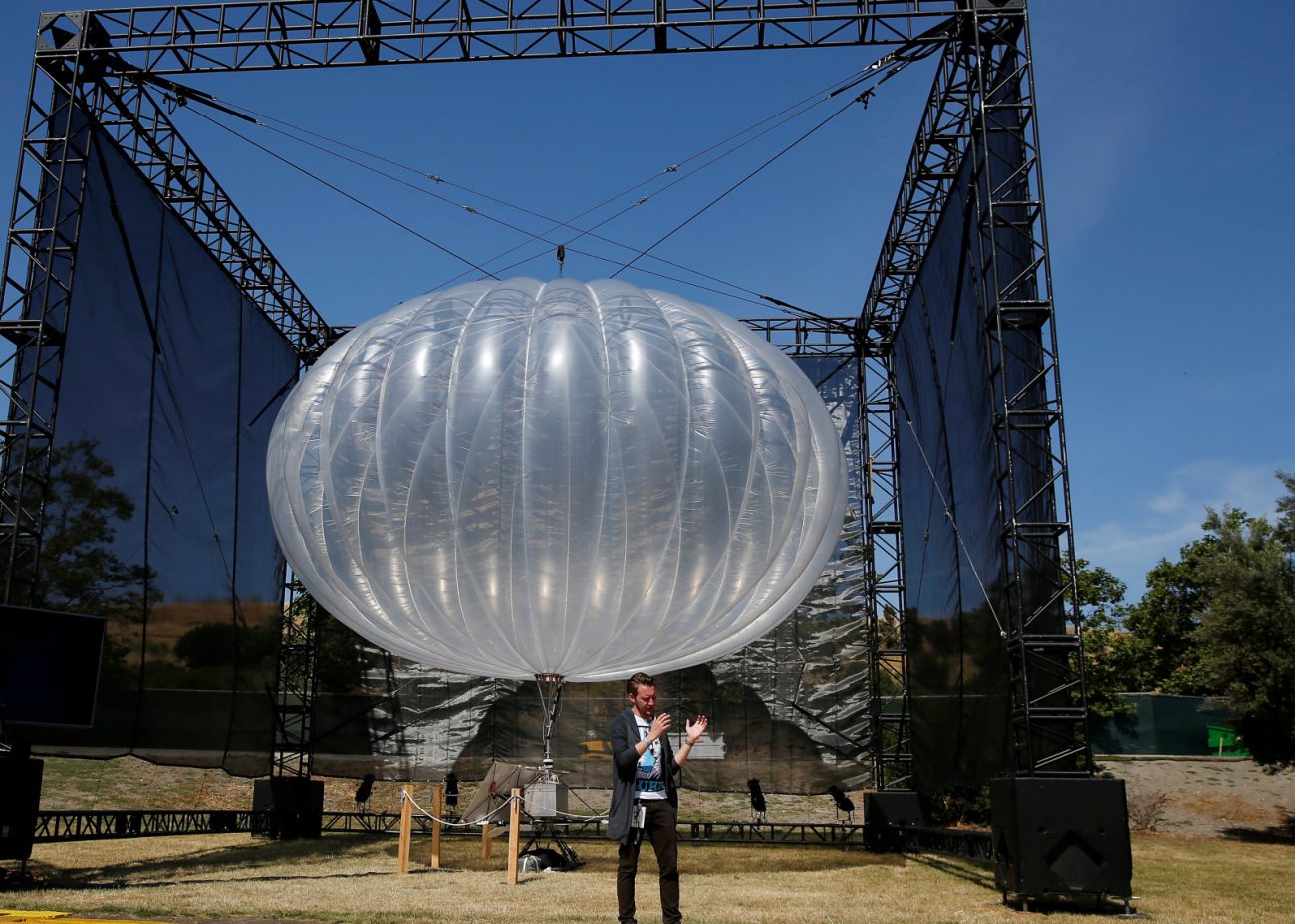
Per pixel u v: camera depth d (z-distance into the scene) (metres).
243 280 18.97
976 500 14.54
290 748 20.75
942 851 16.05
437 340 11.11
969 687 15.21
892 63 14.77
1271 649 23.22
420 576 10.75
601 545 10.50
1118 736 33.78
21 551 12.15
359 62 14.28
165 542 15.34
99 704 13.56
